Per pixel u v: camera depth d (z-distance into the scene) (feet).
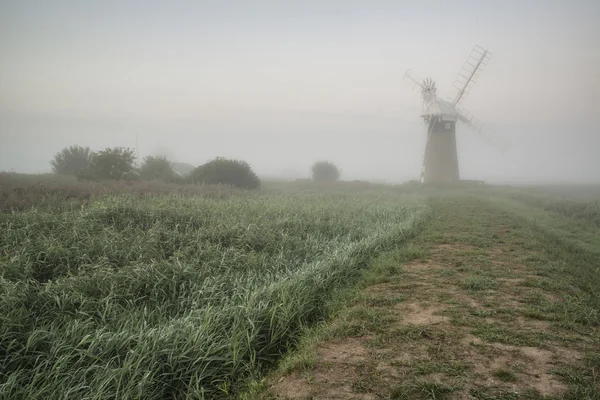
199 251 26.99
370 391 12.48
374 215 51.49
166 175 103.09
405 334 16.85
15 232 28.37
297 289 20.16
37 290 19.26
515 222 51.72
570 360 14.38
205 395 13.21
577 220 62.03
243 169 105.29
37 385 12.80
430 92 177.68
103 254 25.41
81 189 59.93
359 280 25.18
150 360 13.38
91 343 14.37
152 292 20.30
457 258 30.99
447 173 173.47
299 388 12.91
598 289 22.90
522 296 21.79
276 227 37.06
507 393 12.10
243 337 15.44
